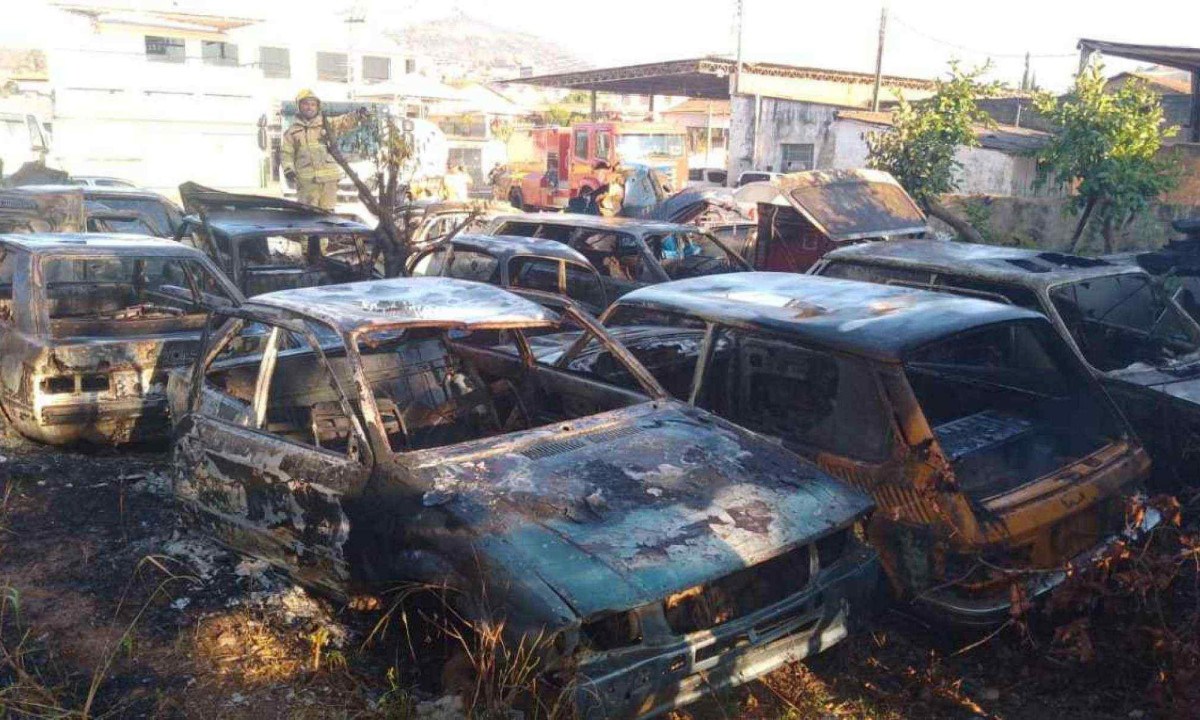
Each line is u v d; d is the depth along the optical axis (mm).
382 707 3705
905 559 4172
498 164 38000
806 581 3863
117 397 6273
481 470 3934
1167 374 6074
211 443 4688
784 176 10961
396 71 53844
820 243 11234
